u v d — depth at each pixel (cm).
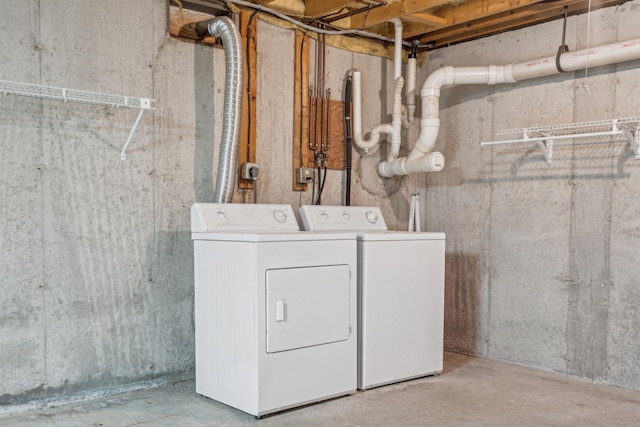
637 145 303
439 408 272
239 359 263
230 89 308
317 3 354
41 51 267
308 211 341
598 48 310
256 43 345
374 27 404
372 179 413
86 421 250
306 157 373
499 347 378
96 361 285
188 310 318
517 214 368
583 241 333
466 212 401
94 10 283
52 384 271
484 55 392
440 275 338
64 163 274
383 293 308
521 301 365
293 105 366
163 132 308
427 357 331
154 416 257
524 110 365
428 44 421
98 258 285
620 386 314
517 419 257
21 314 262
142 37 299
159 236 307
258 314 254
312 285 275
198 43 321
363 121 407
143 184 301
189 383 314
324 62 381
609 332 320
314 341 275
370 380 302
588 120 331
